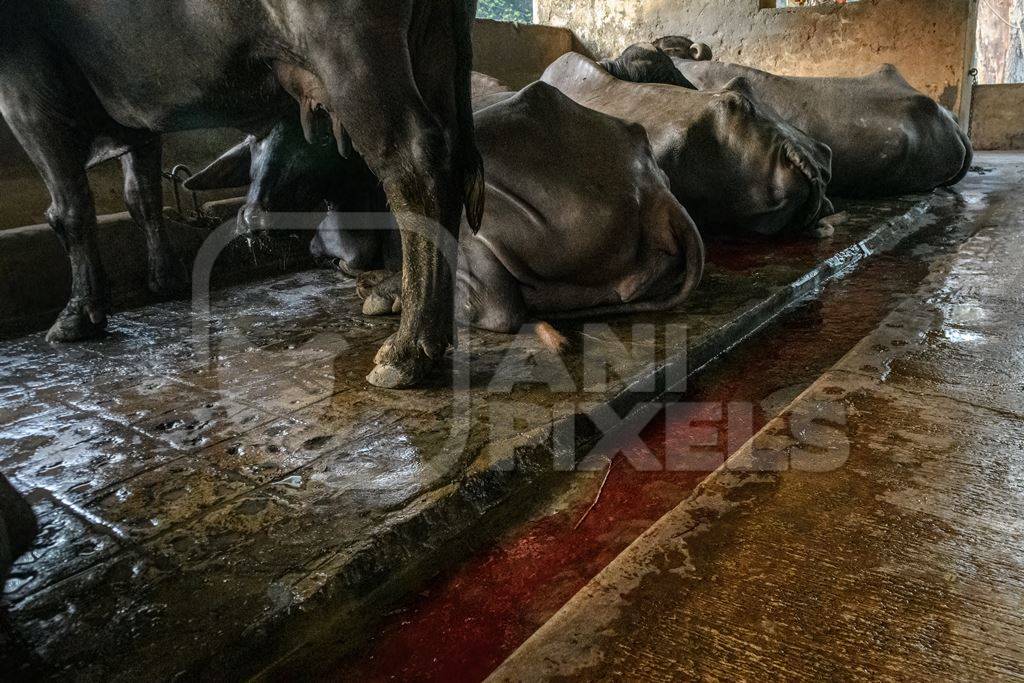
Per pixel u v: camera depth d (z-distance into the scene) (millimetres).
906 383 3270
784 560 2174
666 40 8719
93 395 3523
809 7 10648
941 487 2484
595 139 3977
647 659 1855
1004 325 3938
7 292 4586
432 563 2463
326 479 2703
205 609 2074
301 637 2102
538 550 2551
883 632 1895
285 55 3240
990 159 11617
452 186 3238
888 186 7707
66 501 2617
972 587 2031
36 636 1983
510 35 10555
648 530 2348
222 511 2525
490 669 2049
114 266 5020
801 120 7453
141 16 3365
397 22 2930
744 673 1797
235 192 6855
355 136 3104
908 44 10164
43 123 3879
